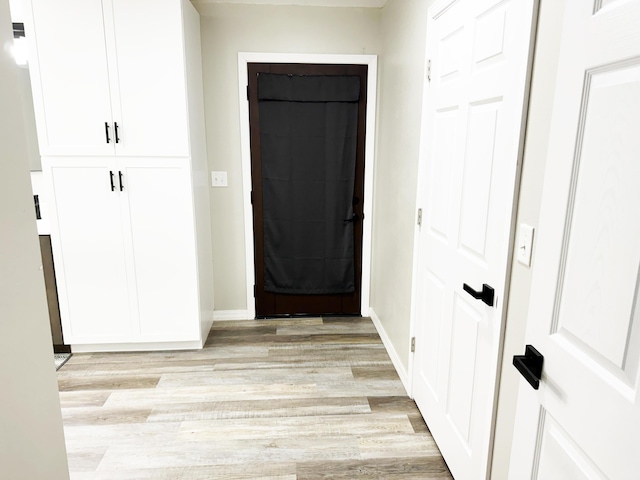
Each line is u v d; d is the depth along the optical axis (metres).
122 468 1.77
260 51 2.91
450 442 1.72
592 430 0.70
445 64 1.70
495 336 1.29
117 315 2.69
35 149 2.63
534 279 0.89
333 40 2.93
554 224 0.81
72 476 1.72
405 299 2.37
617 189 0.65
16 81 0.79
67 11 2.29
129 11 2.31
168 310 2.72
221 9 2.83
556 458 0.81
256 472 1.76
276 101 2.98
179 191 2.56
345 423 2.08
